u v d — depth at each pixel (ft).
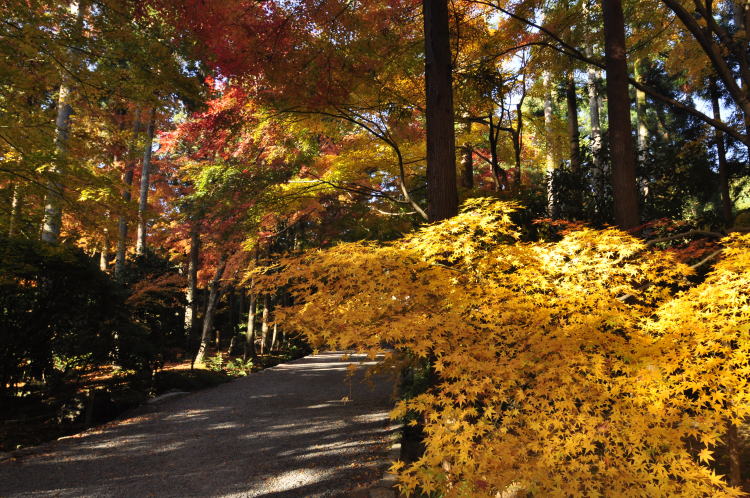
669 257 12.29
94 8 21.38
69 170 24.43
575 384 9.39
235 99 26.43
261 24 18.76
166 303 38.78
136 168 54.49
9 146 24.72
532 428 8.77
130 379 30.55
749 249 10.99
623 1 28.66
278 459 18.89
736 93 18.37
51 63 22.30
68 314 27.22
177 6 18.48
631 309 11.50
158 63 22.24
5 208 25.09
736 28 31.65
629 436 8.48
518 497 8.39
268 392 33.27
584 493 8.47
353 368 11.48
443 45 17.78
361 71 22.89
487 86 27.89
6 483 16.46
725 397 8.70
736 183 48.24
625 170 16.62
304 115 25.93
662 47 32.99
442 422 9.17
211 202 28.66
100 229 26.68
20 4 20.45
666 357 9.51
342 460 18.54
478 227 14.61
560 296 11.64
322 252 14.40
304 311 12.87
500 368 9.45
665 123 63.62
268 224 38.24
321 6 19.13
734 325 9.28
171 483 16.43
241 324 69.26
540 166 53.42
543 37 29.63
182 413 26.89
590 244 12.44
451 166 17.11
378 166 32.01
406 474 9.22
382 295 12.37
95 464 18.40
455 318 10.86
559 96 46.03
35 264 26.03
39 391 29.45
